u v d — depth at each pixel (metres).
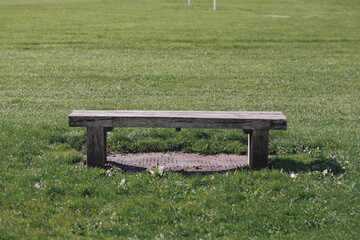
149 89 13.42
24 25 27.50
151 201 5.50
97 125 6.60
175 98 12.24
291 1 49.81
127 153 7.61
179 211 5.30
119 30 26.06
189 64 17.50
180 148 7.86
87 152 6.71
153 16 33.31
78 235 4.87
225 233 4.92
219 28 27.56
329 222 5.11
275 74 15.93
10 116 9.41
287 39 24.00
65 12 35.28
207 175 6.35
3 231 4.80
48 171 6.35
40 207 5.32
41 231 4.85
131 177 6.18
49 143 7.68
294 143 7.71
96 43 21.86
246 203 5.49
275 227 5.00
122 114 6.68
